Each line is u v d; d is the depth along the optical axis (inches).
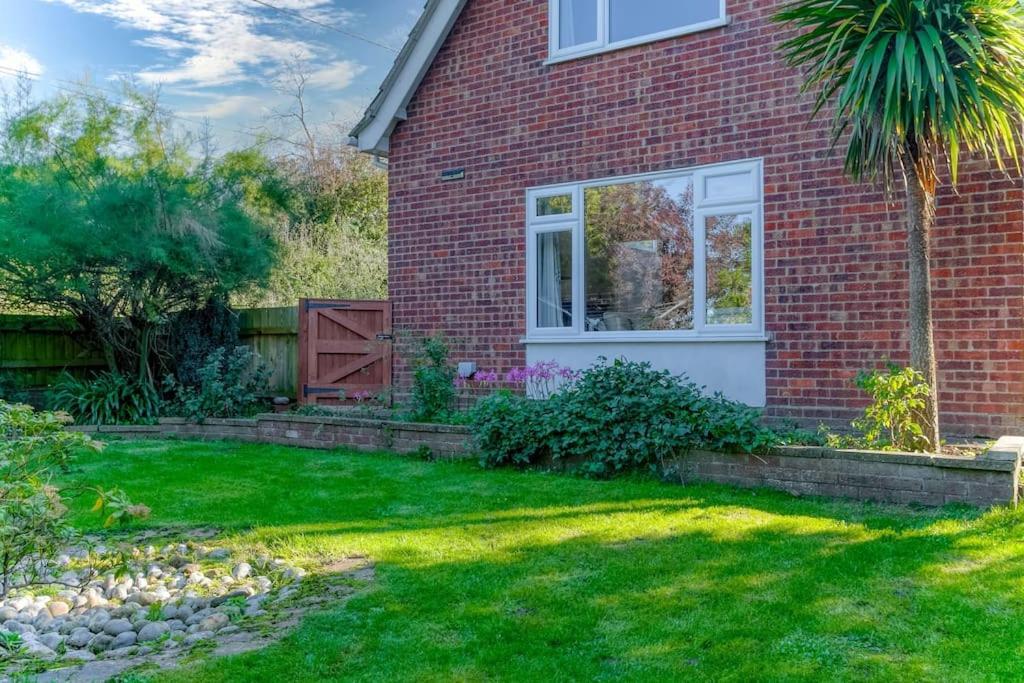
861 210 301.3
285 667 125.3
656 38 347.3
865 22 234.4
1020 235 274.1
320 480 284.8
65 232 394.3
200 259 429.4
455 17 406.6
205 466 317.1
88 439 180.9
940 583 155.5
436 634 138.9
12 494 162.2
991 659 122.7
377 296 748.0
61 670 125.0
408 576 171.5
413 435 336.2
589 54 366.0
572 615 145.9
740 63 327.3
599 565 174.9
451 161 412.5
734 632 135.7
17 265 408.5
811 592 152.9
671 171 344.8
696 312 336.8
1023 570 160.7
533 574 170.2
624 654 129.0
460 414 367.2
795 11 242.4
